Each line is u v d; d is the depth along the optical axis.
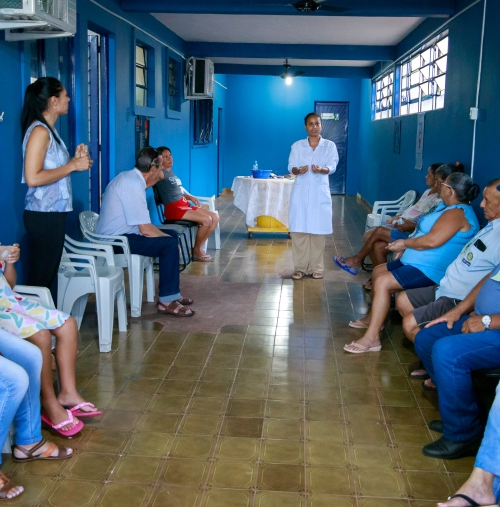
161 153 6.62
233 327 4.65
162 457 2.79
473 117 5.00
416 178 7.47
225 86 14.47
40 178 3.51
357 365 3.94
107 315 4.02
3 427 2.43
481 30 4.97
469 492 2.29
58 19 3.53
